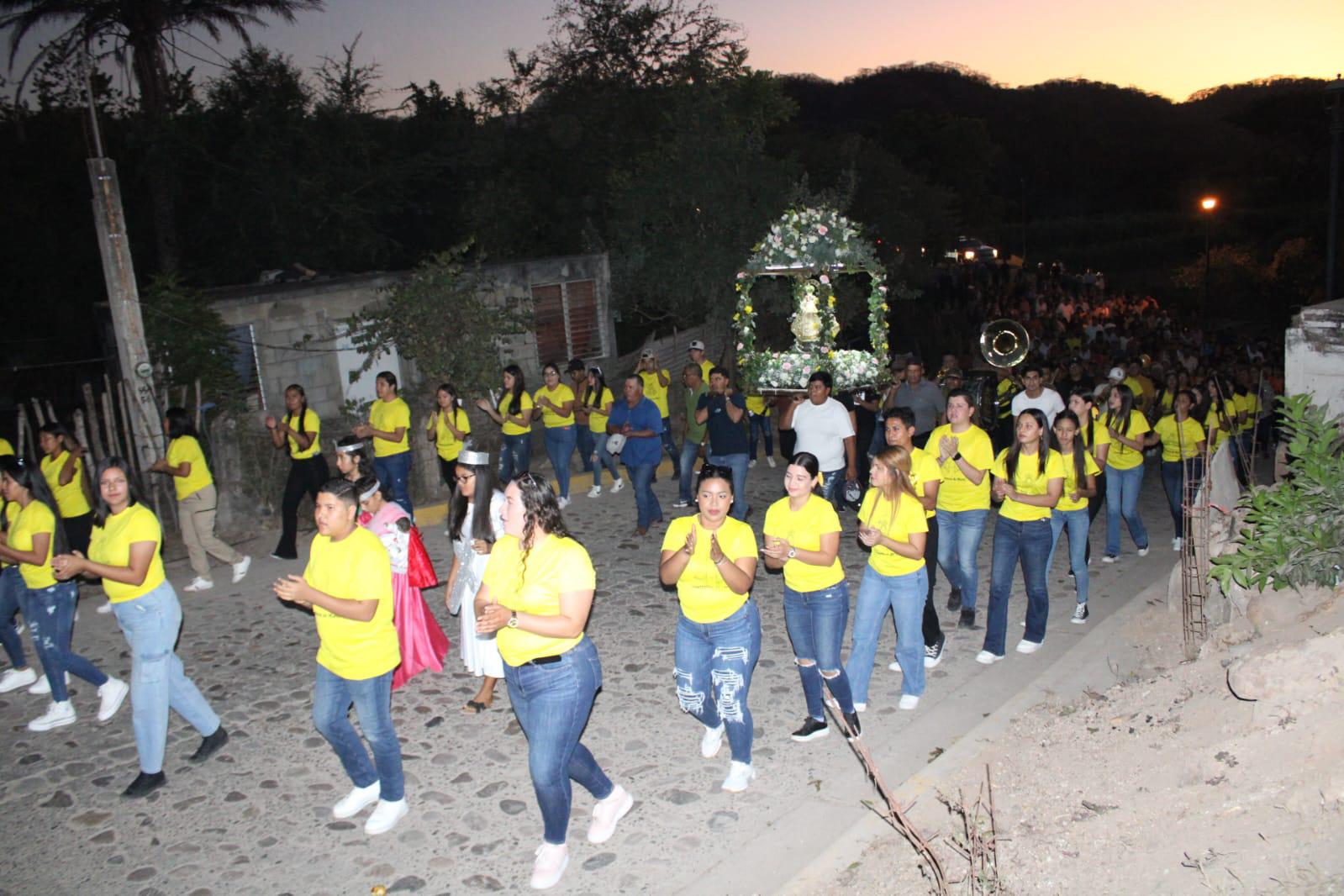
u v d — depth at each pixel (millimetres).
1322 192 61969
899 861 4805
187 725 7004
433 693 7320
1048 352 25109
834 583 6016
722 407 10383
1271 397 15375
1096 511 9727
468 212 25359
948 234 37312
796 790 5809
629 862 5184
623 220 22109
